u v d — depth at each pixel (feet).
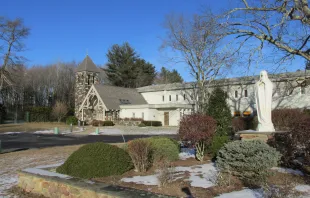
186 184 25.86
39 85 258.16
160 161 34.65
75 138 93.09
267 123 40.01
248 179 26.30
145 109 165.07
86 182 23.29
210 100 46.09
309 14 43.39
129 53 240.12
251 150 27.58
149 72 248.73
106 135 105.19
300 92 111.75
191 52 108.99
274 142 33.86
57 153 54.39
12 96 239.30
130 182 27.25
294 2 43.86
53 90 261.65
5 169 39.17
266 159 26.76
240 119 98.89
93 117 185.16
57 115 187.42
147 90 194.18
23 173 28.50
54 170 31.17
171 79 272.31
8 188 28.94
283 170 30.71
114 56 237.04
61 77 259.39
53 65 263.49
